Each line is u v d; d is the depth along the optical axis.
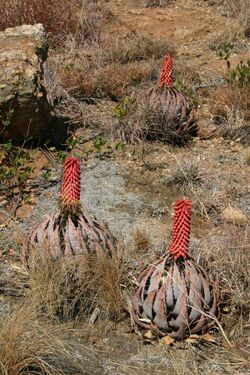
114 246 5.36
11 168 6.57
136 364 4.62
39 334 4.61
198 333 4.76
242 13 10.62
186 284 4.68
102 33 10.04
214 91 8.39
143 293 4.82
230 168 6.98
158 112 7.30
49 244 5.07
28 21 9.45
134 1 11.65
